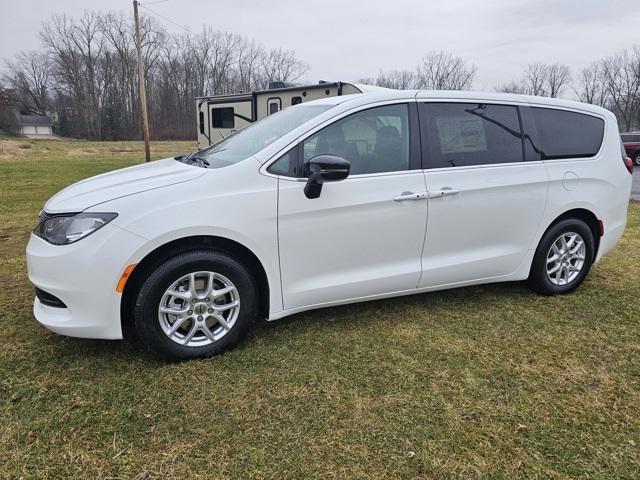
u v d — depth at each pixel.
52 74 66.62
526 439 2.20
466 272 3.48
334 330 3.24
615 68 59.50
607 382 2.67
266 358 2.86
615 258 5.07
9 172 13.95
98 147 32.88
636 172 17.20
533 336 3.21
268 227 2.81
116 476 1.94
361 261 3.12
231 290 2.83
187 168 3.03
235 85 63.38
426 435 2.21
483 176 3.37
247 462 2.03
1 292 3.86
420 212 3.18
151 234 2.55
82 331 2.58
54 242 2.56
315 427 2.26
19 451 2.05
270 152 2.87
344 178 2.80
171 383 2.58
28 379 2.58
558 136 3.74
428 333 3.23
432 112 3.29
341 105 3.10
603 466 2.04
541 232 3.70
